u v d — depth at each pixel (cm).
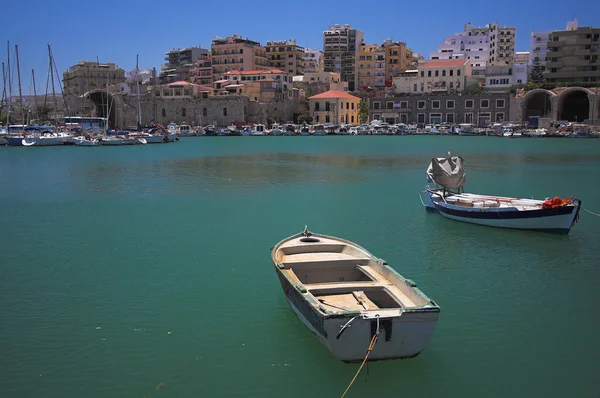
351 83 19012
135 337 1614
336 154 8150
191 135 13462
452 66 14950
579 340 1611
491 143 10550
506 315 1788
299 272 1739
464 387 1361
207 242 2725
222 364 1459
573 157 7431
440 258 2433
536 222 2817
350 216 3366
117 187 4644
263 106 14800
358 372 1359
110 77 18462
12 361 1471
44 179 5200
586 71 13238
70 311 1812
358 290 1570
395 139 12194
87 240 2778
